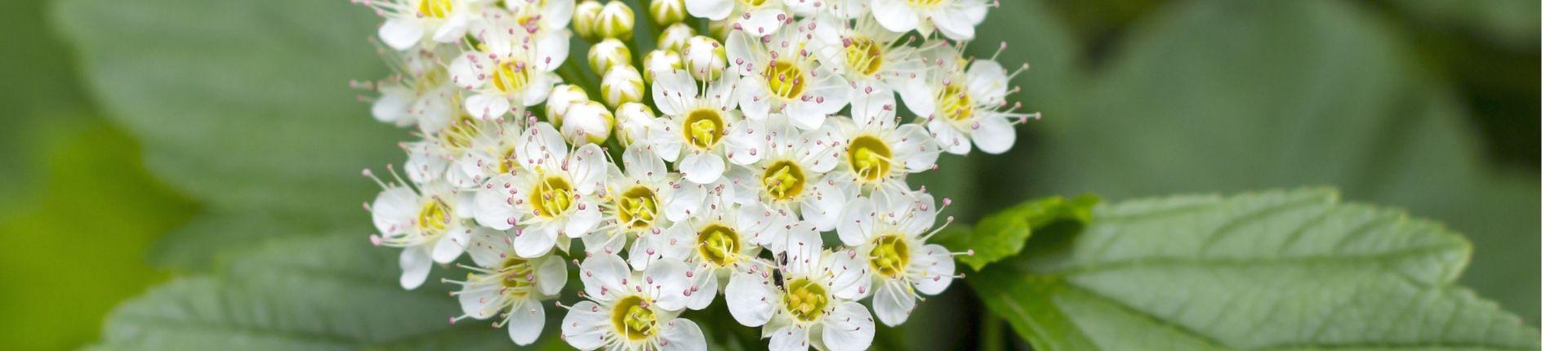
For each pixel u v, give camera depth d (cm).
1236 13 22
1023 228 18
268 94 21
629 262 17
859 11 17
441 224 18
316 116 21
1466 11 22
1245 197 19
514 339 17
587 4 18
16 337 22
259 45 21
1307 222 18
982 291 18
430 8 18
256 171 21
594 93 18
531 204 17
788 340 17
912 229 17
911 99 18
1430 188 22
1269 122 22
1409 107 22
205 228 21
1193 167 22
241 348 19
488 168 17
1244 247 19
